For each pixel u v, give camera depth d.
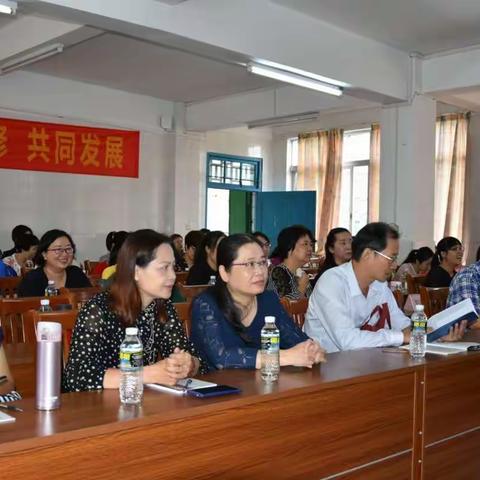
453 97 6.67
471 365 2.16
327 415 1.67
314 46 5.43
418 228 6.45
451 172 8.35
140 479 1.31
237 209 10.06
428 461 2.00
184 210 8.71
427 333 2.33
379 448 1.82
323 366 1.88
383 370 1.83
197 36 4.56
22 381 2.16
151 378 1.56
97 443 1.24
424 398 1.96
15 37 5.55
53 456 1.19
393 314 2.69
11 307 2.68
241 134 9.98
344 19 5.45
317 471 1.65
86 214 7.88
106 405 1.39
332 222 9.46
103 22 4.20
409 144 6.41
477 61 6.07
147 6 4.27
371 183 9.02
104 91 7.95
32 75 7.32
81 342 1.73
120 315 1.80
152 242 1.81
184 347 1.98
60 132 7.60
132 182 8.29
